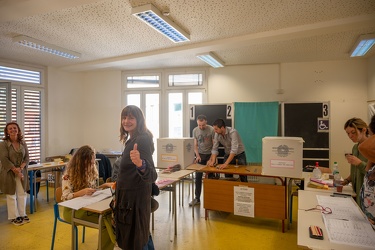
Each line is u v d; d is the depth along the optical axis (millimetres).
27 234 3139
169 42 4148
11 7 2645
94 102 6402
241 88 5672
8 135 3559
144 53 4766
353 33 3643
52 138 5836
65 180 2510
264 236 3092
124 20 3252
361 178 2273
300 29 3410
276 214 3184
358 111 5039
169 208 4059
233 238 3041
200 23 3324
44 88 5727
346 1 2711
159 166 3688
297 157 2961
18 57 5004
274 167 3055
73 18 3178
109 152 5859
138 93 6273
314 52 4629
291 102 5090
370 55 4777
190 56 4914
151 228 3299
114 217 1734
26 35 3781
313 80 5285
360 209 1741
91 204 2117
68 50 4516
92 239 3023
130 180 1627
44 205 4277
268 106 5234
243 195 3342
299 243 1269
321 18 3170
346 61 5109
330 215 1604
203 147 4195
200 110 5578
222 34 3746
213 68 5855
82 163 2535
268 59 5168
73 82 6285
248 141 5250
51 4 2590
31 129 5469
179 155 3557
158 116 6172
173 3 2768
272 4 2793
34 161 5039
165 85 6117
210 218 3674
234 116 5359
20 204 3555
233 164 3855
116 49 4539
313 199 2021
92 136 6406
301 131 5012
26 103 5387
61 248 2787
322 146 4910
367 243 1257
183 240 2992
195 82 5988
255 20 3227
